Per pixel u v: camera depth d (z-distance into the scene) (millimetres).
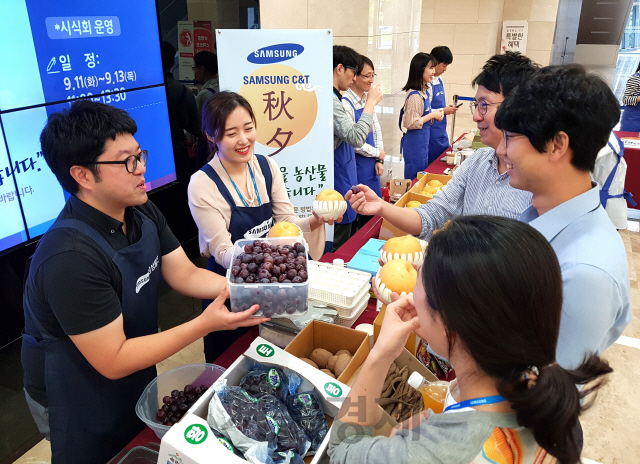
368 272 1781
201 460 885
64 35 2264
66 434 1253
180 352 2848
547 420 555
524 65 1361
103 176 1106
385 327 812
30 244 2227
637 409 2389
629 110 5062
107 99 2549
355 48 4324
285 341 1383
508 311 557
